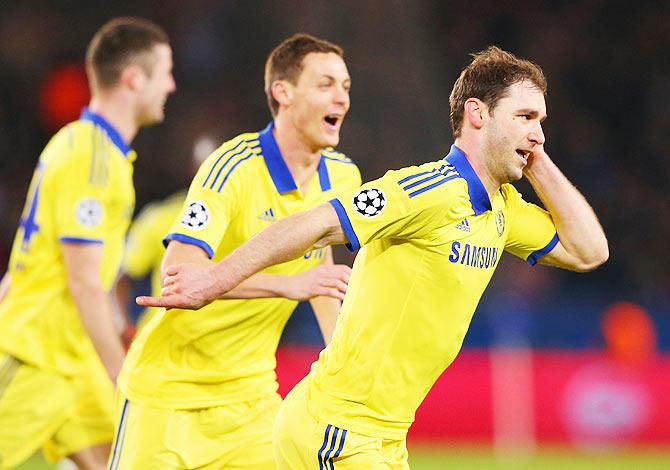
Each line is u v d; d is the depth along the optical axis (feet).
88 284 63.00
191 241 49.88
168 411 54.13
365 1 187.01
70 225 63.10
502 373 128.47
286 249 41.45
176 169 176.04
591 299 152.66
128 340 89.51
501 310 132.67
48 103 186.09
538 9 196.13
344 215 42.06
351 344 44.98
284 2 188.03
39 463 107.14
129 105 66.69
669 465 113.70
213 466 54.80
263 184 53.31
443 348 45.27
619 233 172.55
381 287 44.52
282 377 127.75
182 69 187.62
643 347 133.39
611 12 195.00
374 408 45.14
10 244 166.40
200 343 53.98
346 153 176.45
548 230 49.16
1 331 65.36
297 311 135.74
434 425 128.98
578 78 191.31
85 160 63.82
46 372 65.51
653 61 192.03
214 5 190.60
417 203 42.39
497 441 127.13
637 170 181.98
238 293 48.91
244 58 188.55
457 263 44.09
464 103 45.19
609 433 126.52
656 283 165.07
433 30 194.39
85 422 66.95
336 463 45.14
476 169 45.09
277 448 46.98
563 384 127.65
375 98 182.29
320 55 53.83
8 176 178.19
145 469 53.62
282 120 54.24
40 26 191.93
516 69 44.55
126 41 66.03
